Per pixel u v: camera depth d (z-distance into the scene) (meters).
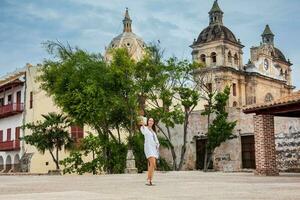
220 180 14.23
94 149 30.72
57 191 9.88
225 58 62.84
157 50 31.92
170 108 38.50
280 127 28.66
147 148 11.85
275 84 69.06
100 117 29.11
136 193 9.02
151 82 30.64
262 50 67.94
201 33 65.50
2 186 12.06
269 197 7.78
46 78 31.81
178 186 11.15
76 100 28.91
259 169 18.61
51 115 36.09
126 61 29.89
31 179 16.66
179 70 31.52
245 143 31.19
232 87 63.31
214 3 67.06
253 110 18.61
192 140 34.03
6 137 46.44
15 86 45.16
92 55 31.06
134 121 30.81
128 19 71.00
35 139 35.41
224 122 30.36
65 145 35.97
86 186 11.66
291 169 27.84
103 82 29.38
